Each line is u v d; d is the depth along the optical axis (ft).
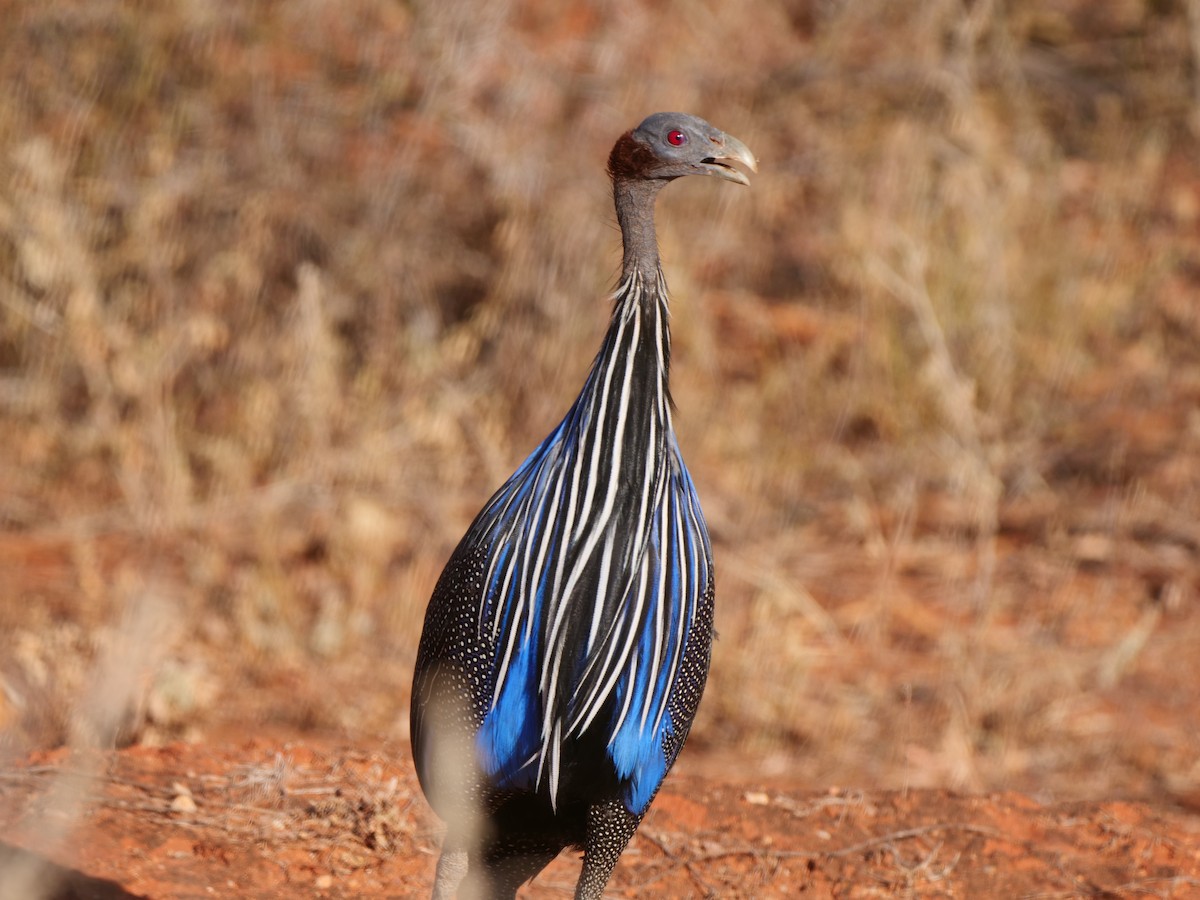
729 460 65.36
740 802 41.52
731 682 52.90
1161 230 83.35
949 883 38.37
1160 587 61.36
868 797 42.42
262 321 67.82
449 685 30.27
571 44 74.02
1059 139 88.07
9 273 66.39
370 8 72.28
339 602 56.34
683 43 76.89
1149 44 91.56
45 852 34.60
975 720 51.98
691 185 74.33
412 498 62.39
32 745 41.39
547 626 28.94
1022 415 69.10
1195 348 75.61
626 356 29.32
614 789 29.91
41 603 54.65
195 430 66.39
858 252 70.74
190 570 57.88
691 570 29.68
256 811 38.40
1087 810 42.50
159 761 40.60
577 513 28.94
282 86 70.95
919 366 68.23
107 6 70.23
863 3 80.79
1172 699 54.44
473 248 70.79
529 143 69.72
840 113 78.38
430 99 70.38
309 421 63.98
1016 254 73.20
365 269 69.00
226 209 68.90
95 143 68.74
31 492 63.62
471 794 30.32
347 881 36.19
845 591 60.13
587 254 67.56
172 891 34.19
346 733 48.67
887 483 66.23
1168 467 67.36
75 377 67.26
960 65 78.13
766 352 72.38
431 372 65.98
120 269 67.56
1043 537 63.98
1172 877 38.93
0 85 68.64
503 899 32.60
